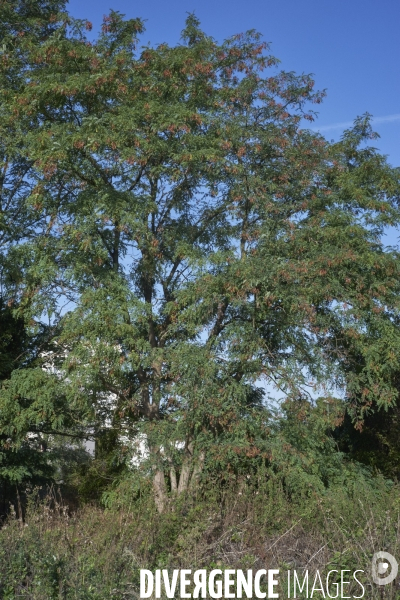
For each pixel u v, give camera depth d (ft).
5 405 43.45
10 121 45.80
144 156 43.27
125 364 42.09
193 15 49.90
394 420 56.90
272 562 25.40
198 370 40.98
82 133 42.63
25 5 55.47
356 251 44.09
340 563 23.79
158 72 47.03
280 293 41.04
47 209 45.21
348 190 46.52
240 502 32.01
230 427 41.27
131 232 42.45
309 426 42.65
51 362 49.37
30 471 52.85
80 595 21.34
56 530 28.02
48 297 44.16
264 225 43.83
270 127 47.21
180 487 44.19
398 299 45.32
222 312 45.27
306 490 38.63
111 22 48.16
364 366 46.03
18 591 22.66
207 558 25.67
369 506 30.04
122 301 42.42
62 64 45.47
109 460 52.95
